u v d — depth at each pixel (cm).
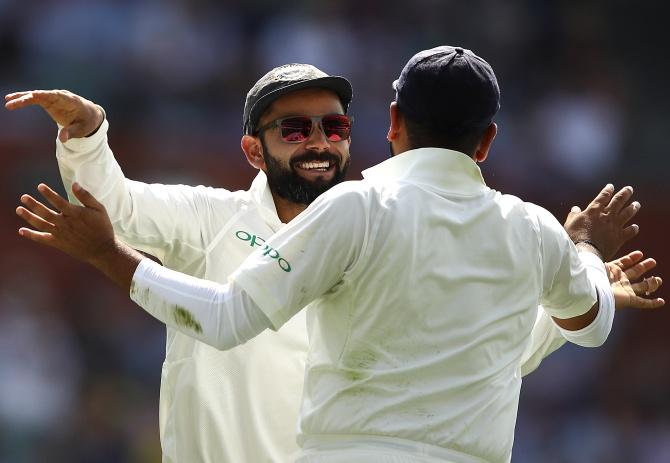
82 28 4956
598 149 5325
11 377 4144
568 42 5756
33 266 4356
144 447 4234
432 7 5591
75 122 1370
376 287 1195
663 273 4881
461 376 1205
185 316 1203
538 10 5797
